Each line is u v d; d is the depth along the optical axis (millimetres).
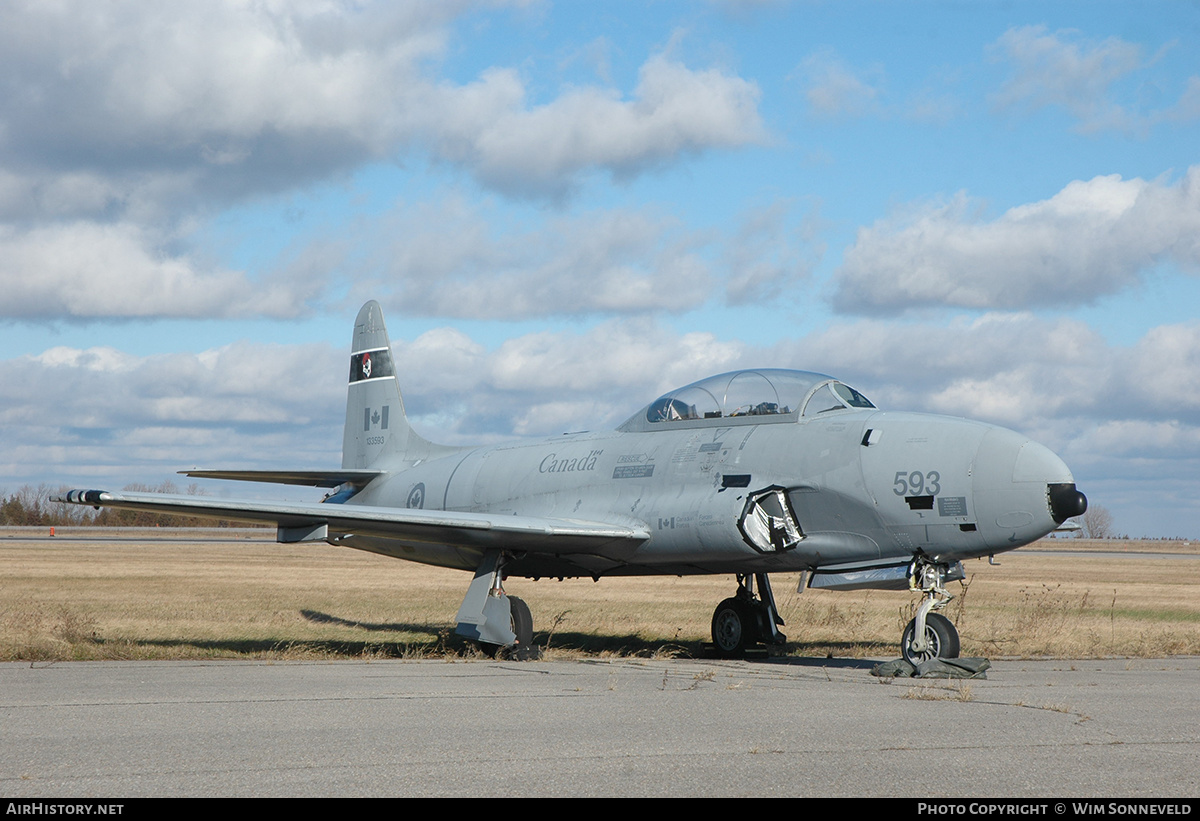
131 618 16844
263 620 17359
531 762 5340
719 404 12969
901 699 8117
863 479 11125
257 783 4832
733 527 11672
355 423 19812
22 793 4625
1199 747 5895
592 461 14062
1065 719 6977
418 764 5273
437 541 13375
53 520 116812
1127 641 15336
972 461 10469
